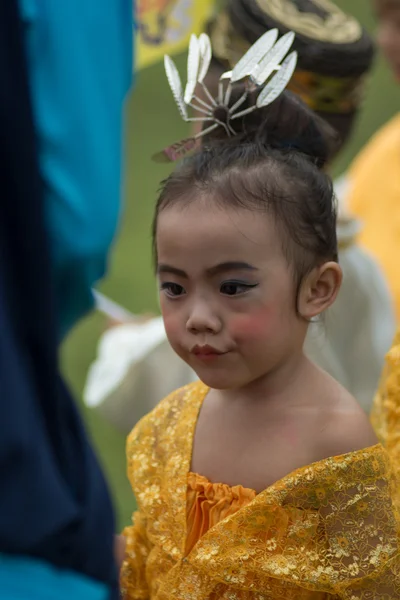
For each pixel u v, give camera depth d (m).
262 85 4.29
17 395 2.93
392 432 4.59
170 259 3.82
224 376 3.82
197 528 4.05
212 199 3.79
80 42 2.93
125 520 8.74
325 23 5.94
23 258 2.94
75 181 2.93
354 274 6.67
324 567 3.86
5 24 2.83
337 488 3.86
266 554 3.87
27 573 3.02
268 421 3.99
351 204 8.62
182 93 4.44
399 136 8.66
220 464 4.06
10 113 2.85
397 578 3.93
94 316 12.57
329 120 5.98
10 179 2.88
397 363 4.65
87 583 3.16
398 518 3.95
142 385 7.02
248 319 3.77
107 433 10.45
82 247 2.96
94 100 2.95
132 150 17.00
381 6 7.45
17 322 2.98
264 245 3.78
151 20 5.77
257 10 5.75
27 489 2.94
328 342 6.50
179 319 3.84
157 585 4.16
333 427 3.91
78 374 11.45
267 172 3.86
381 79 18.22
